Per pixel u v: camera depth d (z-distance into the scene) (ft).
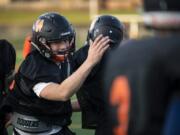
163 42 19.97
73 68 36.52
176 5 20.30
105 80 21.30
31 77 34.83
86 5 307.37
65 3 310.86
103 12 276.41
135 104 19.49
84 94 35.86
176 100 19.11
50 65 35.17
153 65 19.54
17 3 312.09
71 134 37.09
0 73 37.17
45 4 311.88
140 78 19.58
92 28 35.99
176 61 19.45
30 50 38.04
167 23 20.44
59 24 35.29
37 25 35.65
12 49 38.14
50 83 34.37
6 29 230.89
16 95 35.76
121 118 19.90
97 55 32.58
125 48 20.72
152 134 19.11
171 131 18.98
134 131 19.43
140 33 164.14
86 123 36.40
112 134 20.44
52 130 36.04
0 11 300.61
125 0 295.07
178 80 19.24
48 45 35.17
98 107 35.60
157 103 19.22
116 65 20.65
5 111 36.65
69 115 36.42
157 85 19.30
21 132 36.19
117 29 35.45
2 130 37.24
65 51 35.40
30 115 35.65
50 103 35.27
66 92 33.27
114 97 20.33
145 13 21.16
